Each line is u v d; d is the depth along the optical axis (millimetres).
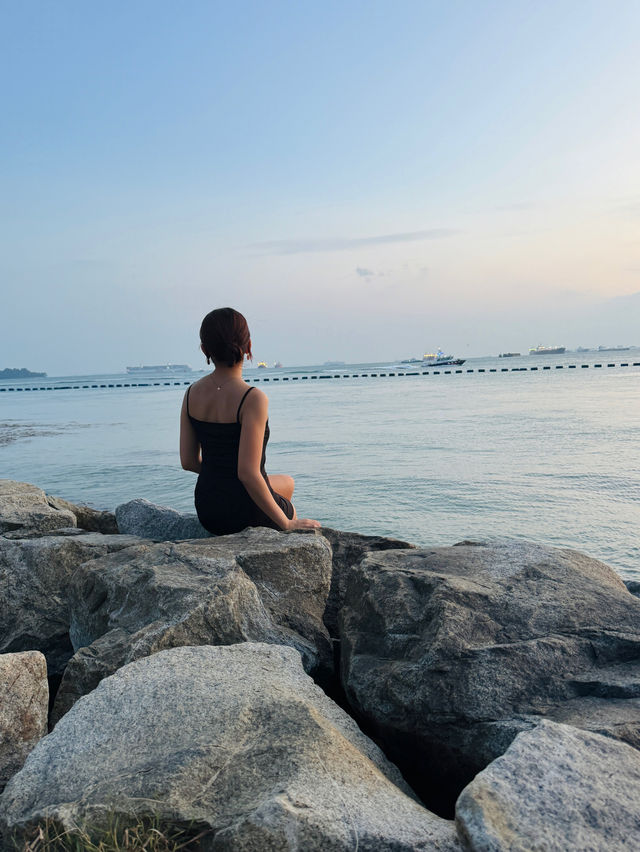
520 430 28766
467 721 2426
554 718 2342
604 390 59625
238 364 4289
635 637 2721
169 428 38719
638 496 14203
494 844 1503
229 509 4324
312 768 1897
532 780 1720
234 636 3111
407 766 2592
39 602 4098
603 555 10180
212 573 3391
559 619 2846
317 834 1627
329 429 33219
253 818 1660
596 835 1561
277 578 3652
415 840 1654
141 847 1690
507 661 2574
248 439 4148
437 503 14359
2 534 5301
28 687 2617
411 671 2621
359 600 3361
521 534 11562
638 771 1820
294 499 15375
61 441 32250
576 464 18828
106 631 3357
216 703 2283
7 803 1954
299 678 2656
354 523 12883
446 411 42469
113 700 2375
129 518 5660
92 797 1873
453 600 2908
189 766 1939
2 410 71750
